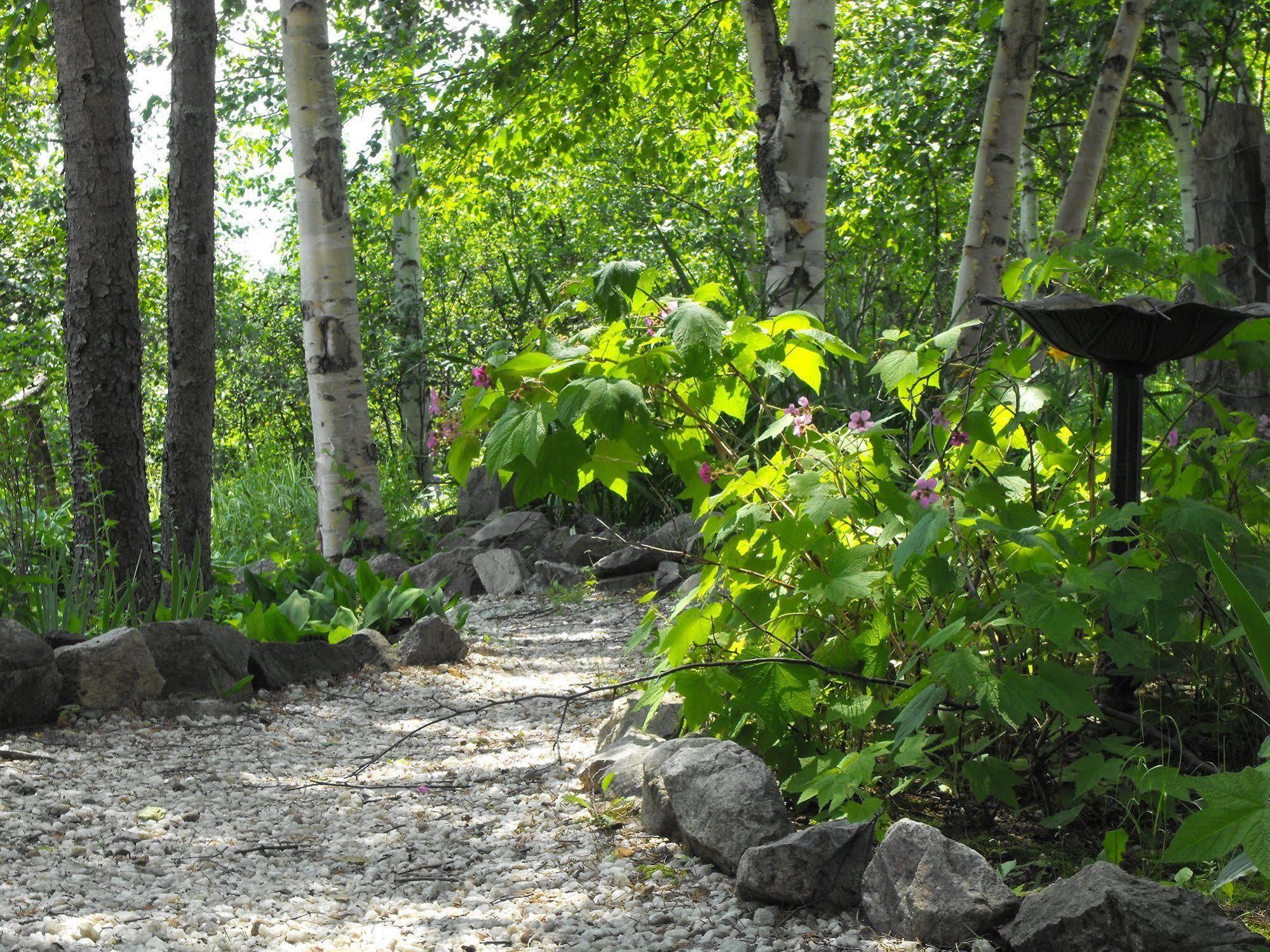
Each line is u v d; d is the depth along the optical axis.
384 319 14.97
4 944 2.16
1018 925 2.00
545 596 7.38
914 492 2.60
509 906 2.42
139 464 5.59
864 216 12.51
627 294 2.95
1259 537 2.91
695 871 2.55
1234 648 2.62
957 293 7.05
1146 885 1.94
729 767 2.65
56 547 5.70
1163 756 2.64
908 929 2.12
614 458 2.91
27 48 8.30
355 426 8.35
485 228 19.45
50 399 14.62
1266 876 1.57
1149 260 3.16
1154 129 12.74
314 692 4.90
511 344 3.09
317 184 8.16
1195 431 3.06
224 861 2.78
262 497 11.34
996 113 6.89
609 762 3.24
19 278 14.93
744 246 15.02
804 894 2.29
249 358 23.31
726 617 2.87
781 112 7.23
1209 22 10.05
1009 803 2.42
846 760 2.46
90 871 2.67
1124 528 2.71
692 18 10.76
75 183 5.42
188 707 4.39
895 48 11.62
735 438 3.37
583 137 11.37
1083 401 4.50
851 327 7.62
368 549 8.39
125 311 5.49
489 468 2.66
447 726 4.30
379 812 3.19
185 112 6.00
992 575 2.68
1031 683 2.26
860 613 2.84
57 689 4.15
